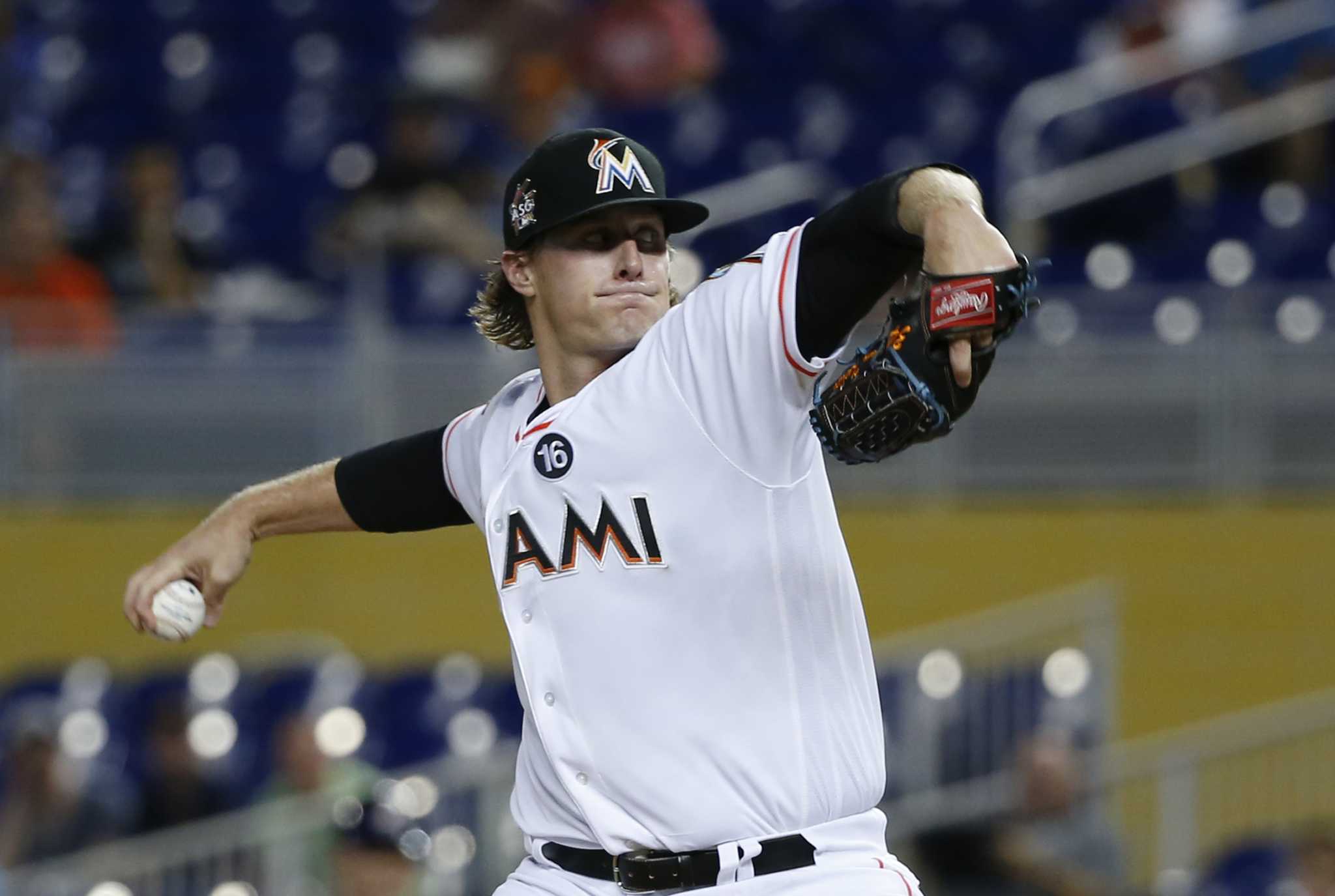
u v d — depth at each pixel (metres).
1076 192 38.06
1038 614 33.06
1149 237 38.91
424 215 37.38
